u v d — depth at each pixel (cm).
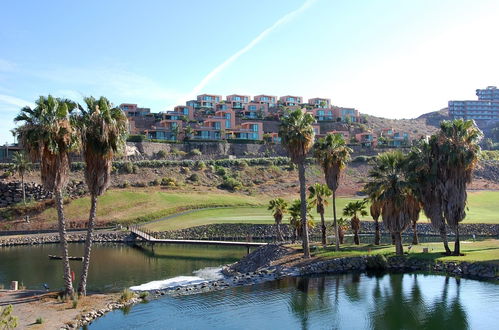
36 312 2928
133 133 15588
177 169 12656
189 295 3562
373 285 3762
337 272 4284
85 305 3131
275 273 4244
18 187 9612
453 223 4425
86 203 9625
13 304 3116
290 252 4988
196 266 5466
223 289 3753
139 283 4400
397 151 4538
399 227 4438
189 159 13850
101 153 3216
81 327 2784
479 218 8244
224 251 6769
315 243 5859
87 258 3422
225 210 9875
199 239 8069
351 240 7081
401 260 4447
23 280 4656
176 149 14138
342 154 4769
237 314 3058
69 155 3262
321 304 3259
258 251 5650
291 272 4234
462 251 4719
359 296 3444
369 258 4444
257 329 2769
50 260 6000
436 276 3981
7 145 11525
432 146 4506
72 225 8788
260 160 14025
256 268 5012
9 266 5528
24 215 9031
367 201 5525
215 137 15925
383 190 4462
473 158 4344
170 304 3300
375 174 4491
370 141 17538
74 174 10800
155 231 8244
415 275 4059
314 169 13938
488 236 7300
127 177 11512
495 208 9619
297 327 2794
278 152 15888
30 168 10375
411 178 4372
